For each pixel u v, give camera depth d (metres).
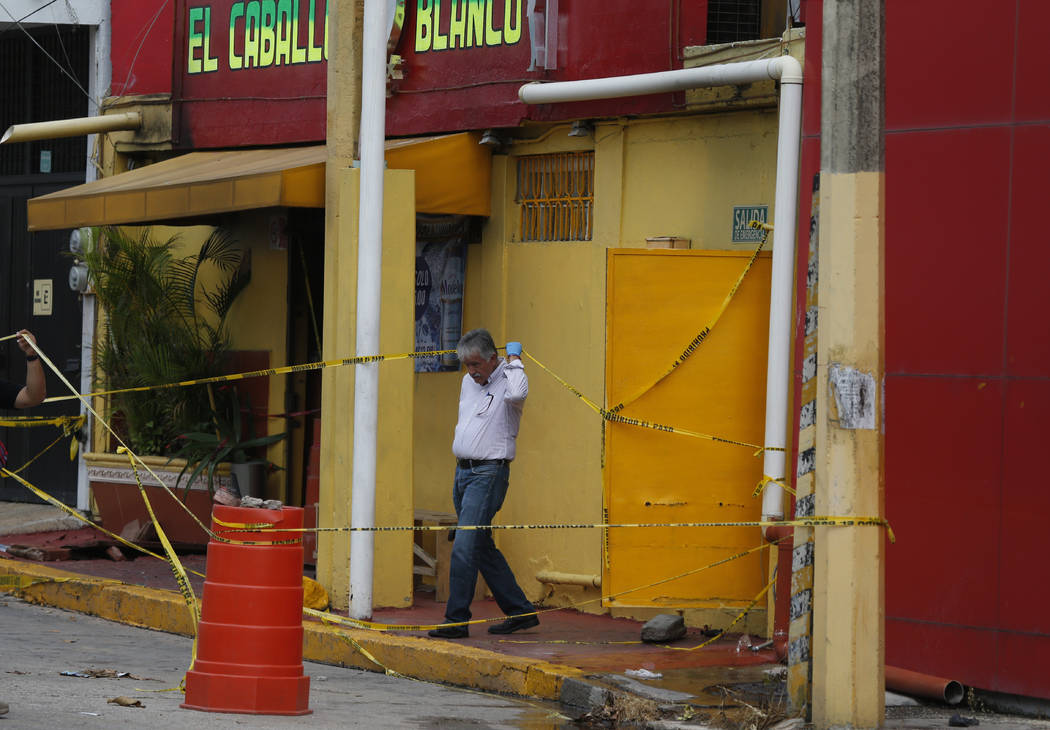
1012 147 11.76
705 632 14.91
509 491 16.81
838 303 10.23
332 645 14.05
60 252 21.59
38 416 21.80
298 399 19.19
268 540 10.90
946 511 12.02
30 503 22.00
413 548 15.88
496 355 14.53
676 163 15.52
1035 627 11.57
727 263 14.70
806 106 13.11
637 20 15.62
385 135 17.44
